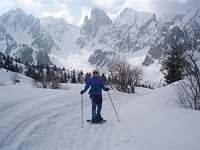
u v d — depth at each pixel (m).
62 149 7.36
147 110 11.98
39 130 8.82
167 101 13.37
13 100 12.73
